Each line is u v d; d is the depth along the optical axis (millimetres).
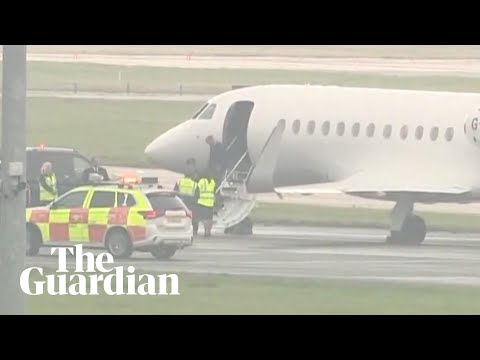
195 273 95000
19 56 52719
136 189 108875
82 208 108938
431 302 80812
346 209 172875
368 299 81688
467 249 124438
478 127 131750
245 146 142000
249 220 140750
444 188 132375
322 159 137500
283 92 138875
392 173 134750
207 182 134250
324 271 99312
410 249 123688
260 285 87750
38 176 144625
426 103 135000
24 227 53125
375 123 135750
